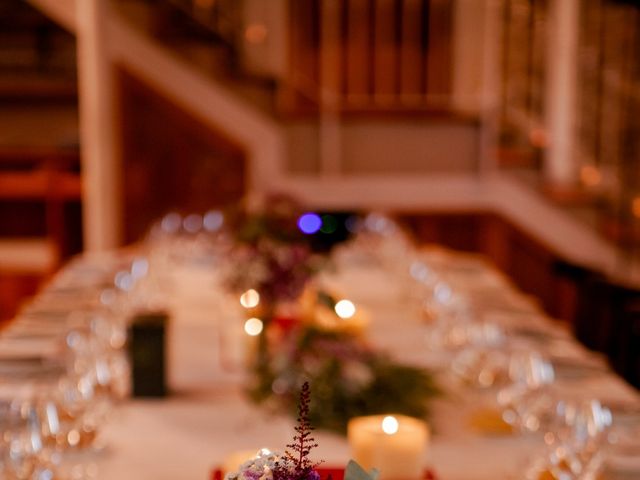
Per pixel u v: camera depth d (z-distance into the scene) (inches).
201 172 266.4
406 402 85.5
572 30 254.5
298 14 317.1
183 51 266.8
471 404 92.2
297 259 97.6
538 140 271.0
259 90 264.8
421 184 267.0
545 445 80.2
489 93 270.4
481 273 172.1
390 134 267.1
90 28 203.8
